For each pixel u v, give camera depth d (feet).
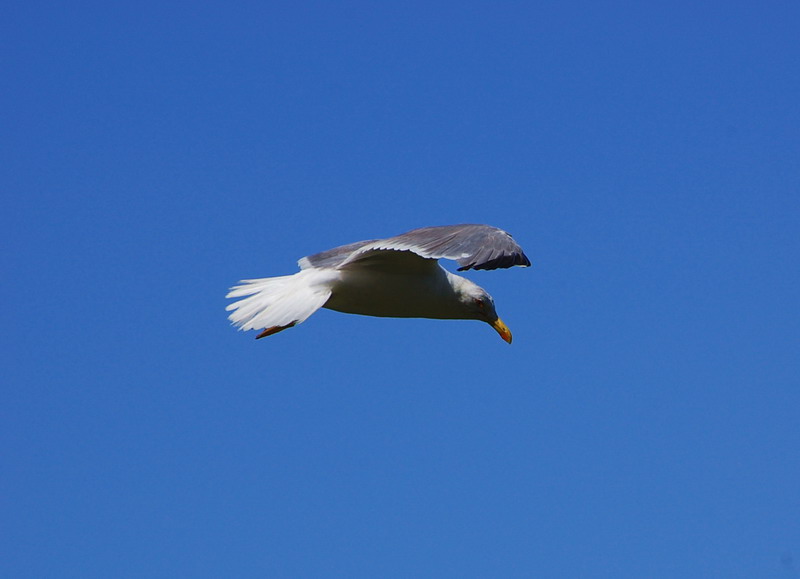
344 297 50.80
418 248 45.52
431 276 51.52
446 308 52.60
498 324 53.21
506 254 44.70
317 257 53.78
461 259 44.32
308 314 48.24
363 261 50.06
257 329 48.01
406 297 51.34
